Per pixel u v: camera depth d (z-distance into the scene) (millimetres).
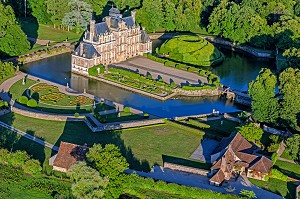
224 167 180125
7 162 181000
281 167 191875
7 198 163375
